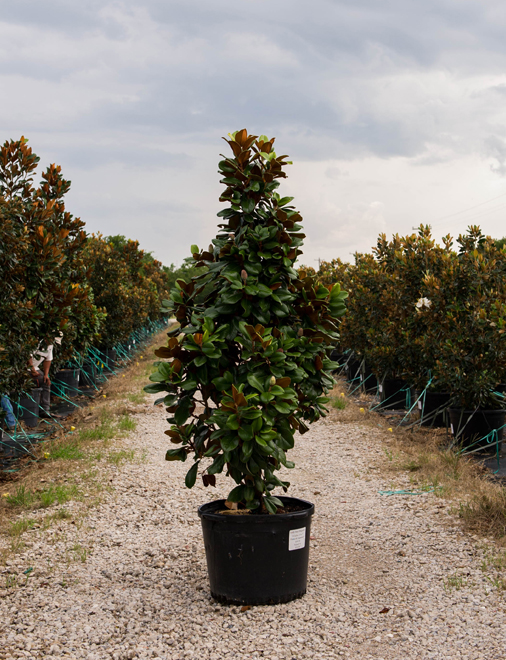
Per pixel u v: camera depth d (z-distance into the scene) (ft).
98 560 14.44
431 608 11.53
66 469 22.38
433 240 31.42
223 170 12.22
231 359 12.13
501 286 25.08
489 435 23.97
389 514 17.34
